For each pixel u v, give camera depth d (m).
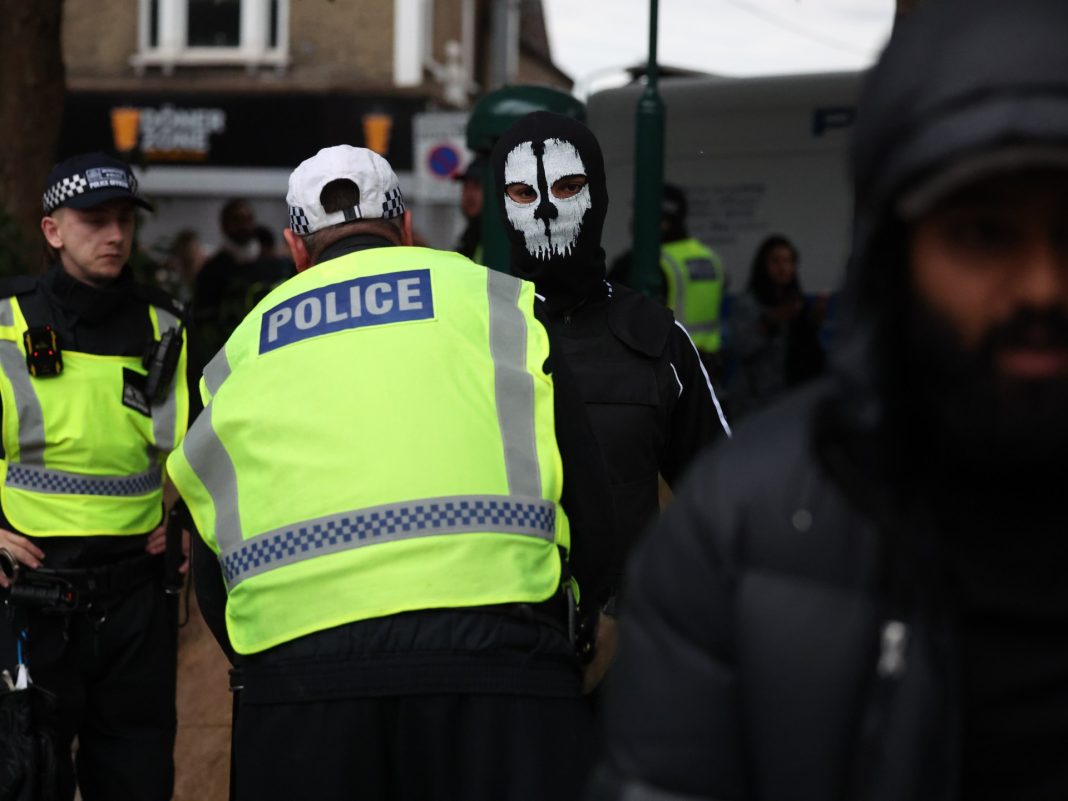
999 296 1.31
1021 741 1.40
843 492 1.39
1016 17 1.25
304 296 2.87
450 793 2.60
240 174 21.95
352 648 2.61
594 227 3.61
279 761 2.63
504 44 20.38
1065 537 1.39
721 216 9.22
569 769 2.65
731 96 9.19
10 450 4.30
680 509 1.49
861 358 1.38
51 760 4.08
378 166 3.07
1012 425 1.32
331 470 2.67
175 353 4.48
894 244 1.37
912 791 1.36
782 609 1.40
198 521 2.83
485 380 2.76
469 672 2.60
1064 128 1.21
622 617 1.54
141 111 22.05
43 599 4.23
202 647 6.42
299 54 21.88
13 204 8.20
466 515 2.66
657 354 3.54
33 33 8.20
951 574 1.39
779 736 1.39
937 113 1.26
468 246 8.03
